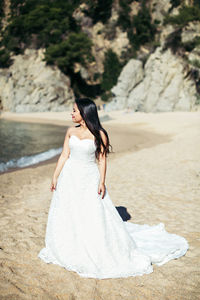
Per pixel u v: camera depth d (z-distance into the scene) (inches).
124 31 3309.5
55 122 1721.2
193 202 210.1
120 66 3029.0
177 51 1830.7
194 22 1927.9
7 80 2608.3
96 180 118.4
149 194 233.6
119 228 118.7
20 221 173.9
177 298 96.6
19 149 624.7
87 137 117.0
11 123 1673.2
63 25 2896.2
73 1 3467.0
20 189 268.2
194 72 1738.4
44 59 2556.6
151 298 96.4
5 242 140.5
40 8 2906.0
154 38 3193.9
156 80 1812.3
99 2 3344.0
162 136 850.1
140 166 355.9
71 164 118.6
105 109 2201.0
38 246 136.4
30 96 2429.9
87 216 114.5
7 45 2984.7
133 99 2105.1
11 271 111.8
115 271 110.1
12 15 3518.7
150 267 113.9
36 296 96.3
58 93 2480.3
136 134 941.2
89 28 3403.1
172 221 173.0
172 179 281.6
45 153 557.0
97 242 112.7
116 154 487.2
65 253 114.8
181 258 125.8
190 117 1370.6
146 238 141.3
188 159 385.4
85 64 3073.3
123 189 251.1
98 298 96.0
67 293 98.4
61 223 116.7
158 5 3257.9
